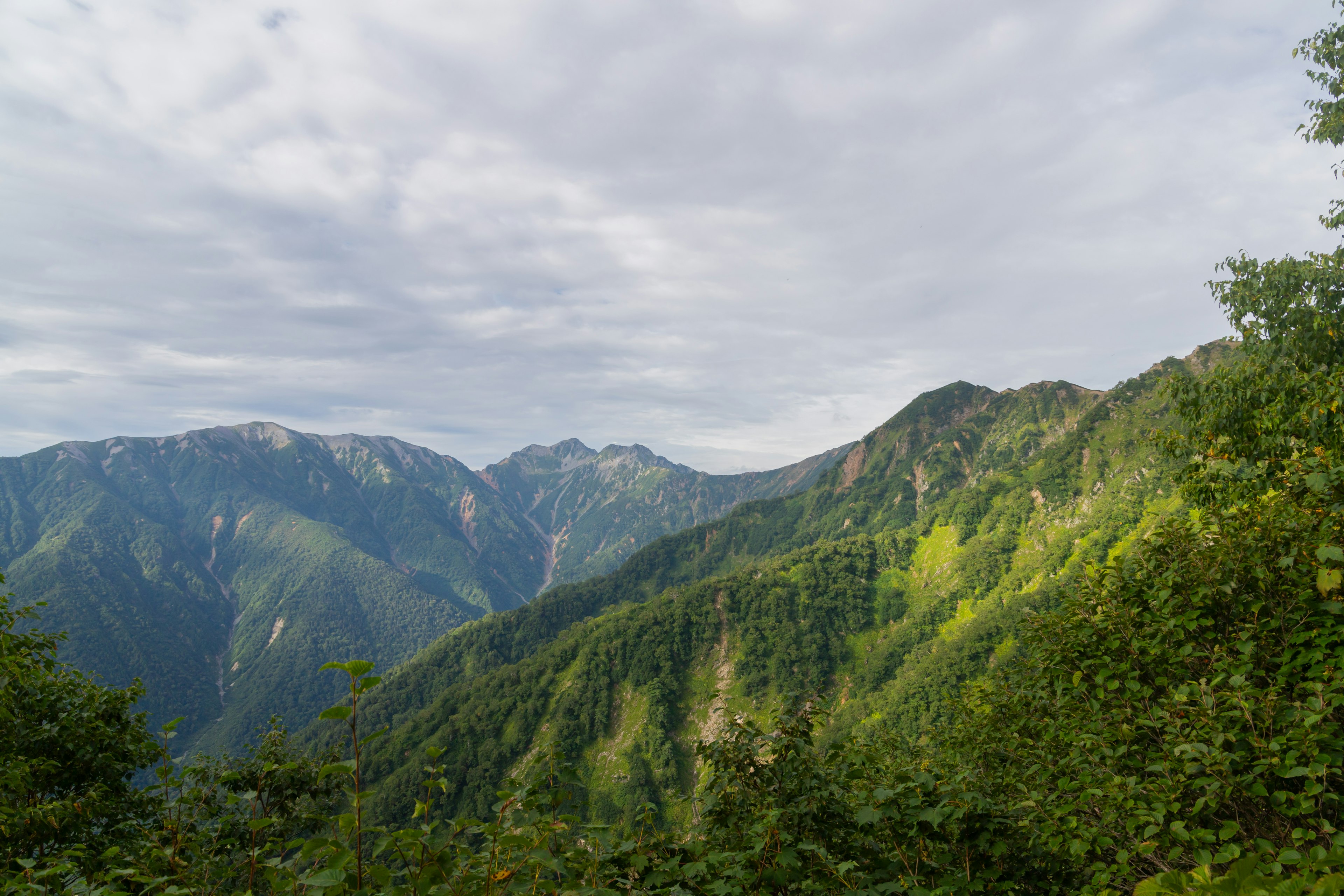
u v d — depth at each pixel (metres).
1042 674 8.93
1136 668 7.60
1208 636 7.23
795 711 6.98
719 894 4.72
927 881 5.78
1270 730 5.67
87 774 12.60
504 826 4.25
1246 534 7.38
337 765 3.55
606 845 5.18
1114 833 5.89
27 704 12.51
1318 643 6.09
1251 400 13.06
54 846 9.58
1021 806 6.29
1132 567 8.52
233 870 4.97
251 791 4.83
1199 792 5.86
